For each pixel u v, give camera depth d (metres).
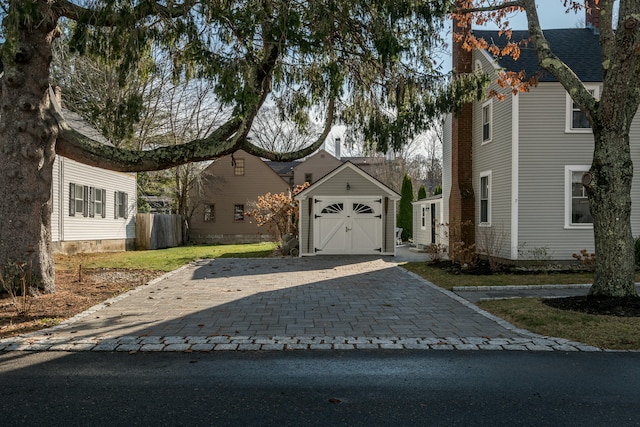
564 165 14.19
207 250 23.89
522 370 4.87
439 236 21.31
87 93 24.69
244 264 16.11
